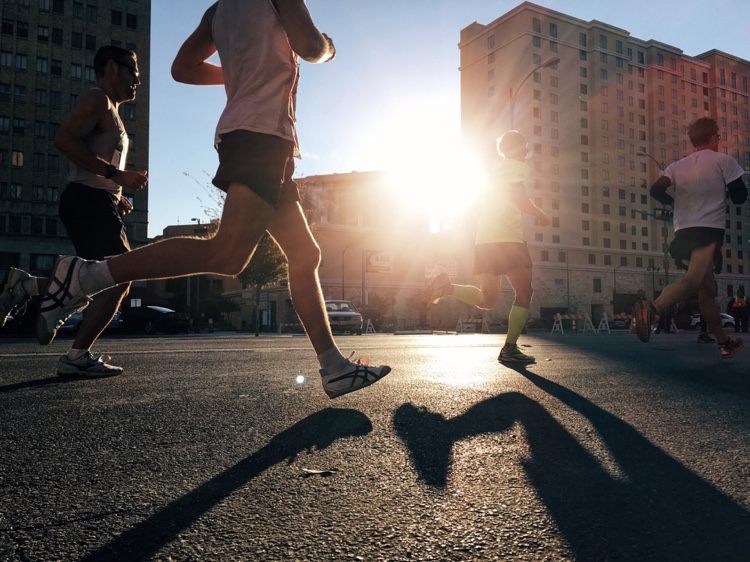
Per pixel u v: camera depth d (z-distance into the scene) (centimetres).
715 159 478
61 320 237
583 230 6800
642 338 511
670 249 507
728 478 156
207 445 187
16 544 110
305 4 229
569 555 108
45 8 4784
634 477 157
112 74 367
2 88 4609
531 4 6519
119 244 365
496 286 506
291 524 122
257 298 3531
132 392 295
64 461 167
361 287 4997
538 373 401
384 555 107
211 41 264
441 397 284
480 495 141
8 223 4553
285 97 231
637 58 7406
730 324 3128
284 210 257
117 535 115
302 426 215
